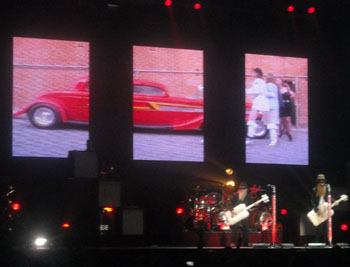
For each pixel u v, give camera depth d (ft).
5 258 38.19
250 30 57.36
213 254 37.52
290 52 58.23
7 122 51.31
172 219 53.16
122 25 54.19
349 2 55.88
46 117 52.11
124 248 42.45
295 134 57.88
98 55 53.52
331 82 59.11
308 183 57.98
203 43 56.08
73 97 52.70
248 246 50.55
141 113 54.34
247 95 57.00
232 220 50.47
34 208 51.16
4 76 51.42
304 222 54.24
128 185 53.72
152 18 54.90
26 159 51.47
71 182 46.52
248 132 56.80
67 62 52.75
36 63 52.08
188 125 55.36
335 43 59.16
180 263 39.37
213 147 56.03
